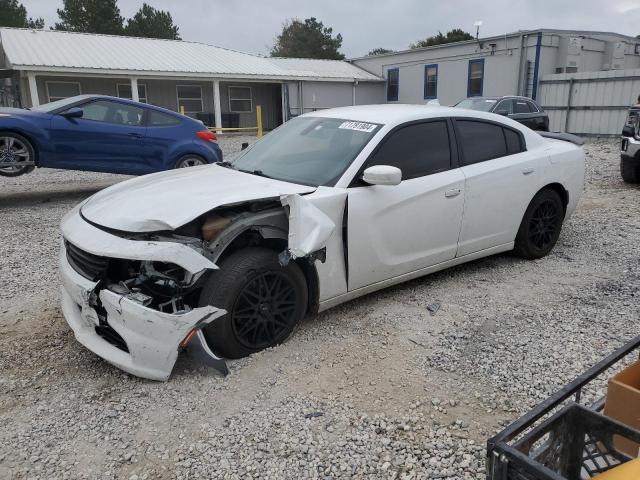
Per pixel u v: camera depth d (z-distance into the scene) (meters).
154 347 2.92
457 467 2.41
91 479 2.36
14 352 3.45
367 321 3.87
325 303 3.66
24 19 51.97
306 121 4.58
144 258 2.80
